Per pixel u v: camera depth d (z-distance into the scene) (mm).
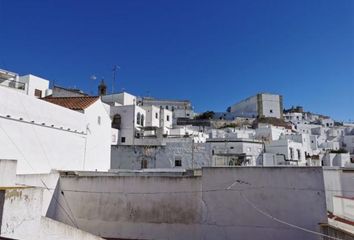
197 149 33031
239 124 83188
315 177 12945
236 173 13680
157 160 33125
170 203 14109
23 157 15156
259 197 13250
